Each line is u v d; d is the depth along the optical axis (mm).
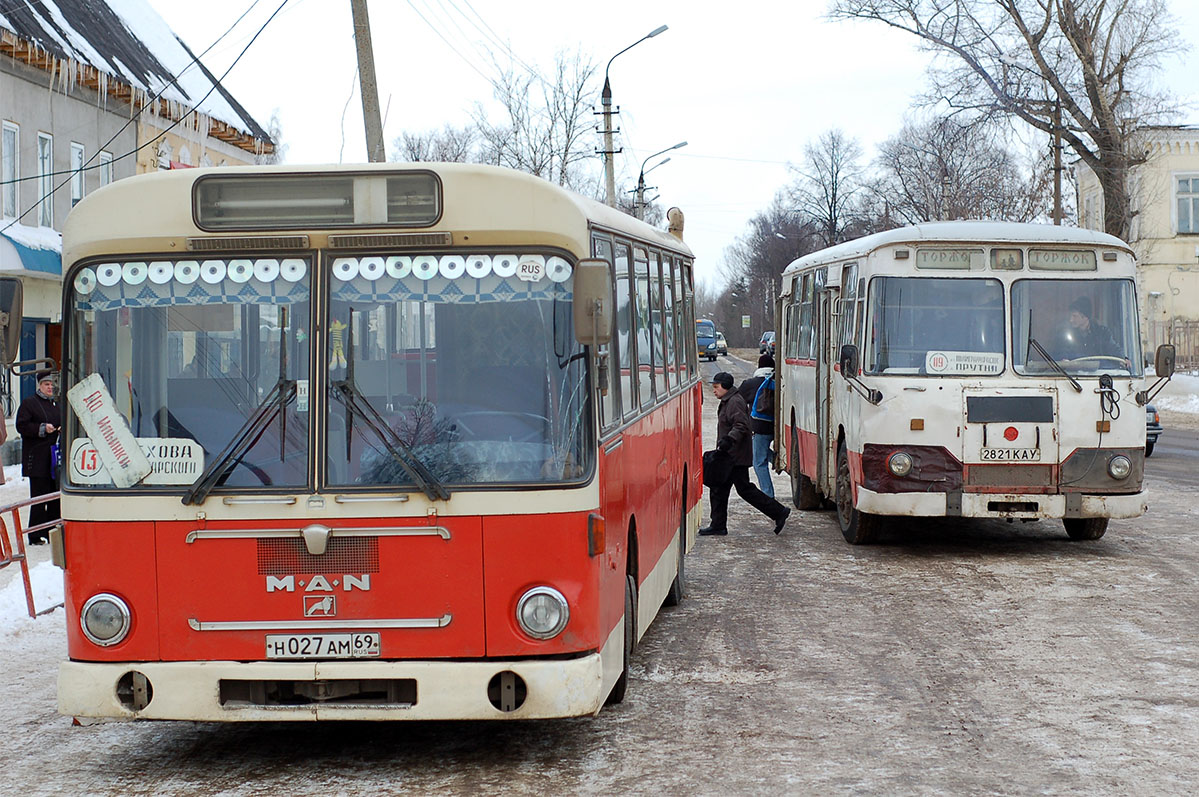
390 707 6562
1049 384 13773
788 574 13250
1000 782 6641
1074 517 13758
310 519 6605
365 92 19625
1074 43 41125
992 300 13961
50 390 15820
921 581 12727
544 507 6613
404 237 6727
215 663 6598
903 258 14023
